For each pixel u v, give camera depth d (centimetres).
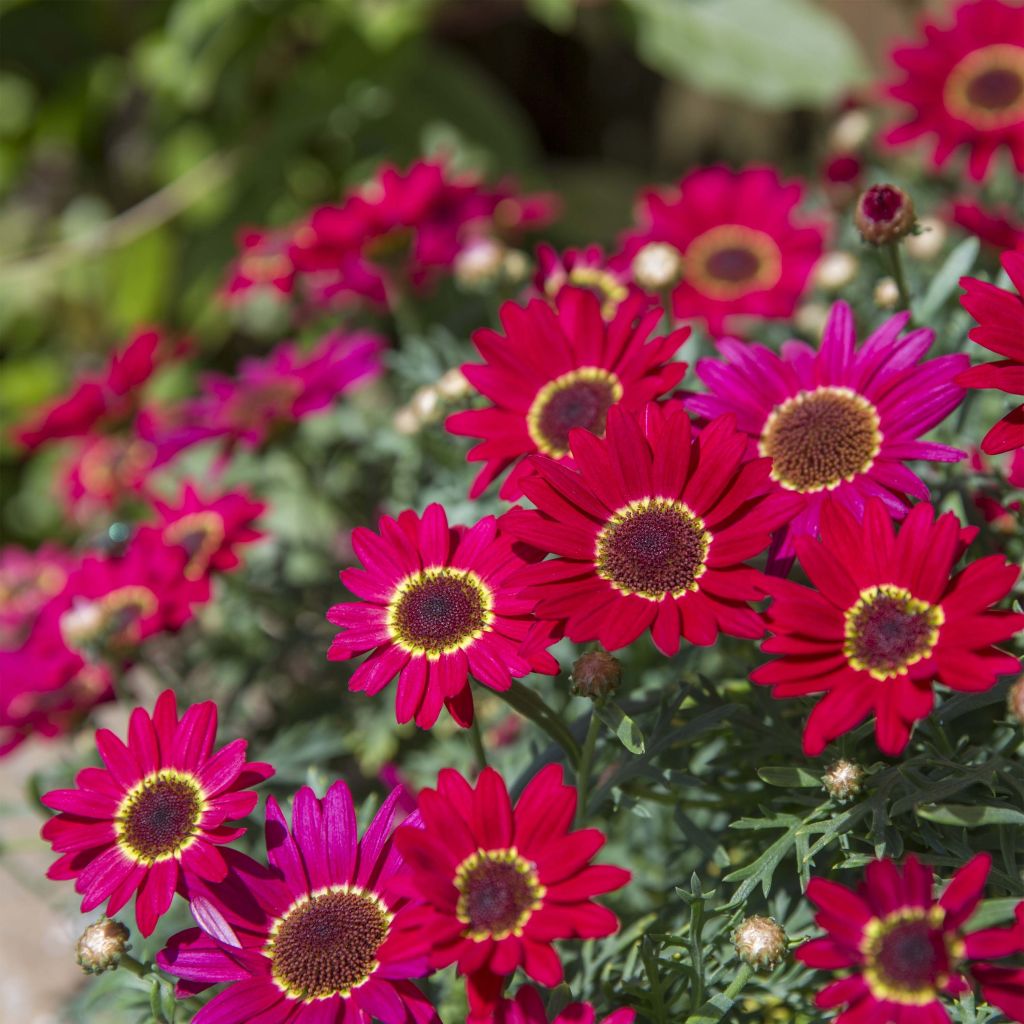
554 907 59
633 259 80
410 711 62
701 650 70
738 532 62
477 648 63
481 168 137
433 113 139
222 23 128
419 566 64
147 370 89
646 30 128
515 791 67
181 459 98
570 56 168
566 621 62
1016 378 61
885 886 58
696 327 83
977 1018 61
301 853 63
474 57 168
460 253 82
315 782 69
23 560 92
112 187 157
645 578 62
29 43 147
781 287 82
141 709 64
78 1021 72
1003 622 59
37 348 143
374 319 101
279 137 131
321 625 85
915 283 79
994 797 63
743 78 126
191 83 131
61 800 63
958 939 57
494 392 68
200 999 66
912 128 81
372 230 84
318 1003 61
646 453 62
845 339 65
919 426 63
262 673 83
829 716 59
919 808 63
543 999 67
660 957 65
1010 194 86
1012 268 61
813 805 64
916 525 60
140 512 104
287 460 91
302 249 84
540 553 64
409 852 59
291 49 141
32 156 158
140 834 62
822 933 64
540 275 76
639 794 67
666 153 164
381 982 61
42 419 94
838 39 124
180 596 77
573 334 67
